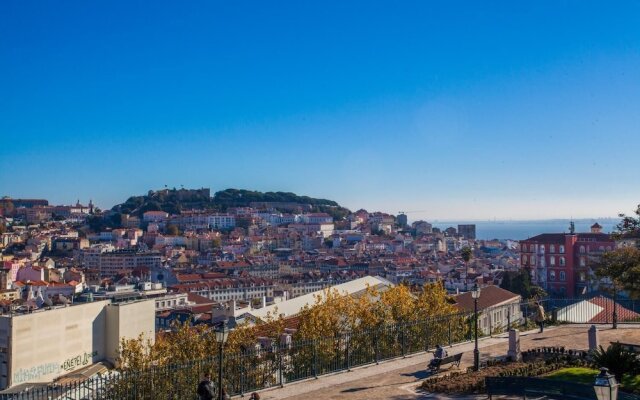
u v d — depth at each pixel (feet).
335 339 118.42
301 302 245.45
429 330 132.87
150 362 141.18
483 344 128.26
